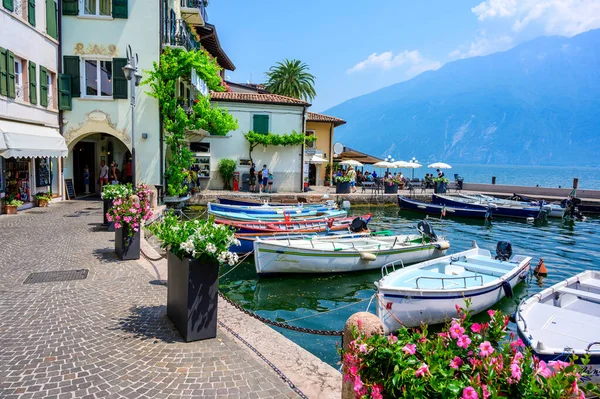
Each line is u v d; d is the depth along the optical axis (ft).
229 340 16.92
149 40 62.13
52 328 17.52
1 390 12.75
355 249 41.73
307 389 13.46
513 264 36.50
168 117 63.98
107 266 27.63
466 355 8.75
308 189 102.22
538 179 333.62
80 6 60.95
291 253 38.99
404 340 8.63
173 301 18.12
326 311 31.99
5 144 43.34
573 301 27.45
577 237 67.87
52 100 59.52
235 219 53.16
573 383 7.54
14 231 38.60
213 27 88.63
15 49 48.88
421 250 45.47
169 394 12.88
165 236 17.13
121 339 16.58
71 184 65.05
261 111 93.04
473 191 121.08
